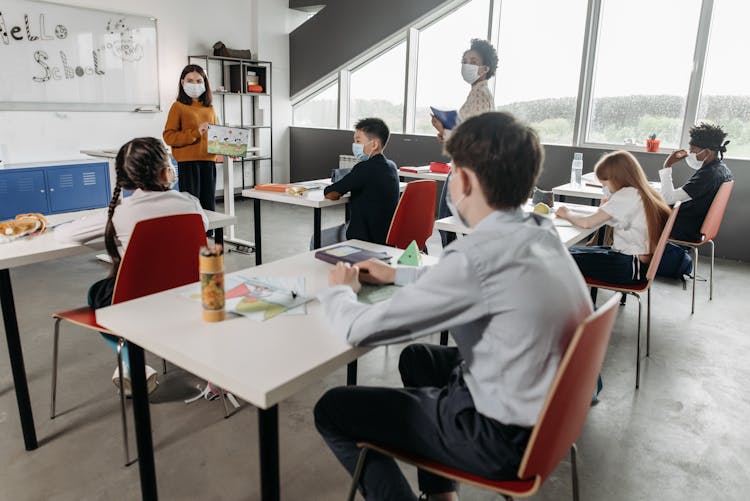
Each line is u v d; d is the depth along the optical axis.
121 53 5.52
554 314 1.04
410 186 2.75
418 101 6.57
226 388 1.05
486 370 1.10
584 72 5.34
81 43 5.19
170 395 2.29
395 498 1.23
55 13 4.96
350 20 6.70
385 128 3.02
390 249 1.98
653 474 1.89
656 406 2.34
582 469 1.91
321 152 7.26
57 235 1.92
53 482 1.76
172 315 1.33
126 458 1.85
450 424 1.15
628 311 3.44
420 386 1.47
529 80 5.75
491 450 1.10
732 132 4.81
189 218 1.91
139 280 1.84
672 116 5.07
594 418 2.23
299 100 7.49
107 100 5.48
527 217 1.14
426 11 6.13
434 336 3.04
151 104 5.89
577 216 2.64
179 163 4.32
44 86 4.99
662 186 3.64
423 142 6.39
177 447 1.96
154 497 1.57
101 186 5.18
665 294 3.79
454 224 2.53
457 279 1.05
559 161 5.57
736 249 4.79
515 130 1.06
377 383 2.46
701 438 2.11
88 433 2.03
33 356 2.61
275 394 1.01
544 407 1.00
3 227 1.99
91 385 2.36
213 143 4.02
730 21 4.66
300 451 1.96
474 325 1.10
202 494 1.73
